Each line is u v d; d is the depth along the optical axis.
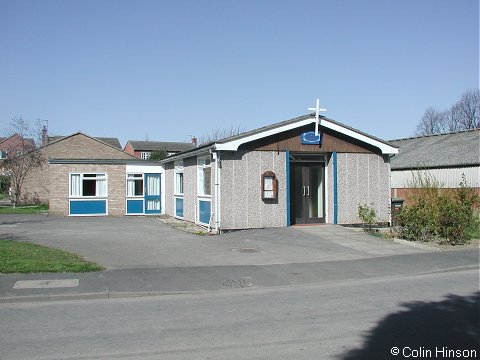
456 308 7.63
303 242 14.66
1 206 34.94
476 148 31.22
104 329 6.57
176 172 23.98
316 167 18.66
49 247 13.34
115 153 41.97
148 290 8.92
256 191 17.27
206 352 5.60
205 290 9.11
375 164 18.95
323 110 17.77
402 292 8.92
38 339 6.11
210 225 17.36
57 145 40.31
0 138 54.97
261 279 10.01
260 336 6.21
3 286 8.89
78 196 25.34
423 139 39.97
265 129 17.09
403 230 15.59
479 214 16.97
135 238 15.72
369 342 5.94
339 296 8.62
